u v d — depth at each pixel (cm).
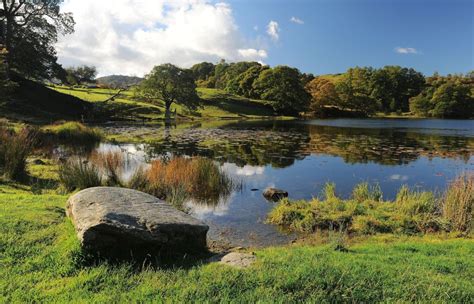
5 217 624
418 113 8788
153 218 532
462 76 10662
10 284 432
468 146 2458
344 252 612
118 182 1138
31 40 4034
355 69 10762
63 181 1094
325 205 973
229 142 2631
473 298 431
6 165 1120
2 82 2631
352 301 409
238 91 9000
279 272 460
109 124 4128
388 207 967
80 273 460
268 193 1159
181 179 1173
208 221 905
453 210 873
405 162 1794
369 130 4069
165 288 429
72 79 8100
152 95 5356
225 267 484
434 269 528
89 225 490
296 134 3378
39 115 3550
